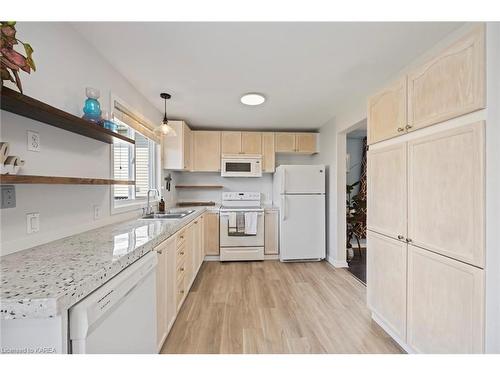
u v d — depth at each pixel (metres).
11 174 0.94
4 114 1.08
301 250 3.65
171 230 1.81
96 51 1.78
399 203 1.65
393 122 1.70
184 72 2.14
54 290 0.71
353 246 4.77
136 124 2.45
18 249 1.13
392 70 2.12
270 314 2.18
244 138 4.02
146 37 1.63
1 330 0.69
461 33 1.56
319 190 3.67
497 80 1.08
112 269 0.94
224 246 3.70
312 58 1.92
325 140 3.86
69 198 1.48
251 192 4.32
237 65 2.03
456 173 1.22
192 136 3.95
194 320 2.08
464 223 1.18
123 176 2.44
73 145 1.53
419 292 1.47
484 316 1.10
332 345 1.74
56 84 1.39
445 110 1.28
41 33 1.28
